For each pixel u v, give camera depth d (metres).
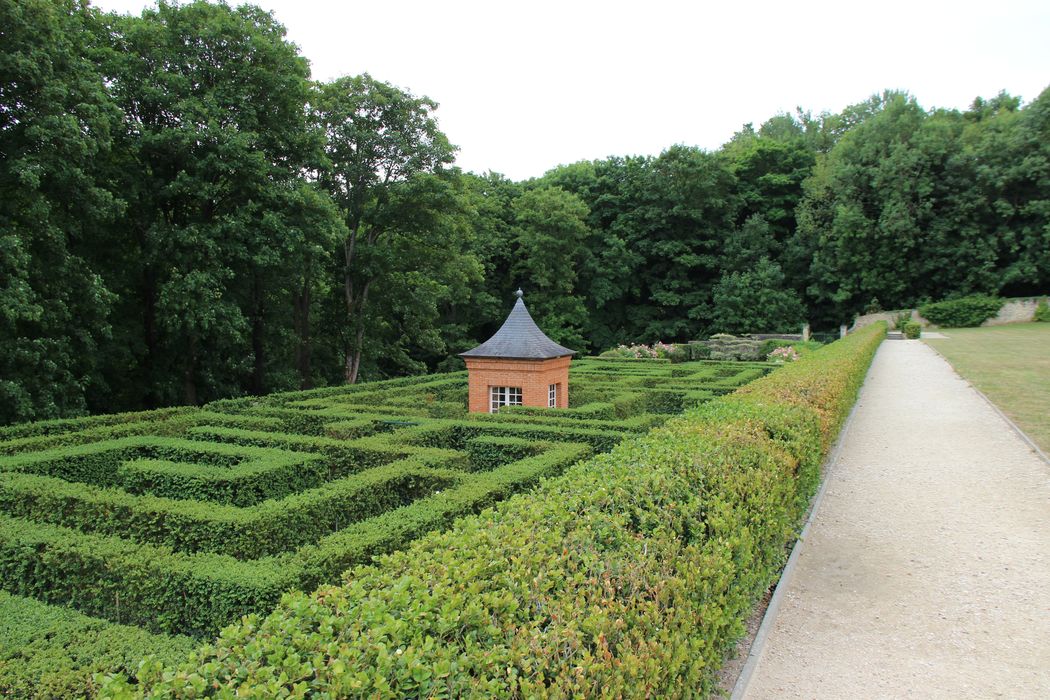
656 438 8.10
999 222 50.75
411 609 3.30
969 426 15.76
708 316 55.44
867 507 10.02
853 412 18.34
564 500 5.42
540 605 3.54
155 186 23.75
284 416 17.50
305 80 26.70
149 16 24.11
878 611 6.64
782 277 54.38
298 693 2.65
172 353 27.48
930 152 51.41
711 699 5.05
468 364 20.25
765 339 52.59
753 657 5.64
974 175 51.00
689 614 4.35
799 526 8.62
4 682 4.74
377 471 10.16
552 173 61.06
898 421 16.88
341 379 38.00
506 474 9.76
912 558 8.00
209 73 23.69
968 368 26.53
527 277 55.41
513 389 19.89
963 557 7.96
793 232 60.50
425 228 34.25
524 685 2.84
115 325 25.28
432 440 13.86
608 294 55.47
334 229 26.14
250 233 24.19
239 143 22.70
